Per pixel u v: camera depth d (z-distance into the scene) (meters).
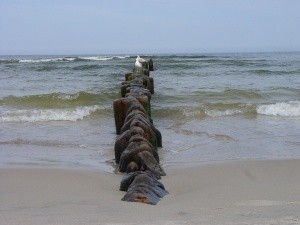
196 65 37.31
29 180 5.83
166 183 5.83
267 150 8.46
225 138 9.74
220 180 5.91
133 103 9.44
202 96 17.17
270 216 3.46
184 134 10.29
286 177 5.99
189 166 7.01
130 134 7.29
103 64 39.34
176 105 14.96
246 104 14.54
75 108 14.13
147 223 3.26
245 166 6.81
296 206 3.87
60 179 5.94
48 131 10.84
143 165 6.27
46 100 16.14
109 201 4.47
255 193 4.87
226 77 26.61
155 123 12.06
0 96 17.66
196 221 3.32
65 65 38.84
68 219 3.40
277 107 13.84
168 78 25.88
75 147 8.95
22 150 8.60
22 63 44.38
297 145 8.97
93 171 6.66
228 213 3.64
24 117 12.66
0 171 6.40
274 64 41.06
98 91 18.31
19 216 3.54
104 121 12.45
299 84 22.45
